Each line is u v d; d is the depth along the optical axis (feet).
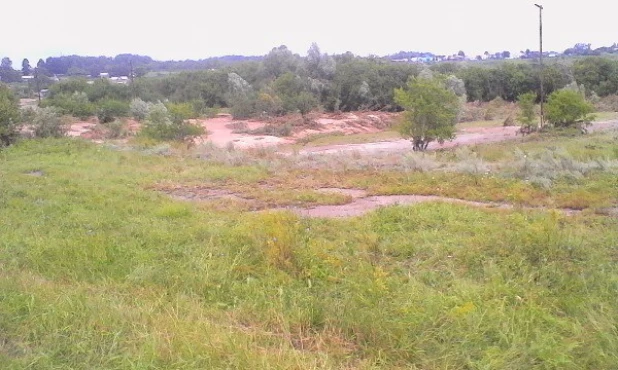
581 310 14.44
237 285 17.38
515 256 19.15
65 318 13.08
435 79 80.89
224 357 11.50
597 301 14.97
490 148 69.82
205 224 25.54
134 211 28.99
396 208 27.78
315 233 24.04
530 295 15.48
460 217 26.18
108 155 54.49
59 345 11.85
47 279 17.69
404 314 14.19
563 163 38.83
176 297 15.70
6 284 15.48
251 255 20.27
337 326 13.69
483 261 19.12
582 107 91.15
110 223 25.89
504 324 13.16
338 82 163.73
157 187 38.63
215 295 16.62
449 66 203.10
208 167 48.32
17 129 62.80
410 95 75.66
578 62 185.47
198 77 173.47
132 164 50.16
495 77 183.83
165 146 60.90
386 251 21.29
